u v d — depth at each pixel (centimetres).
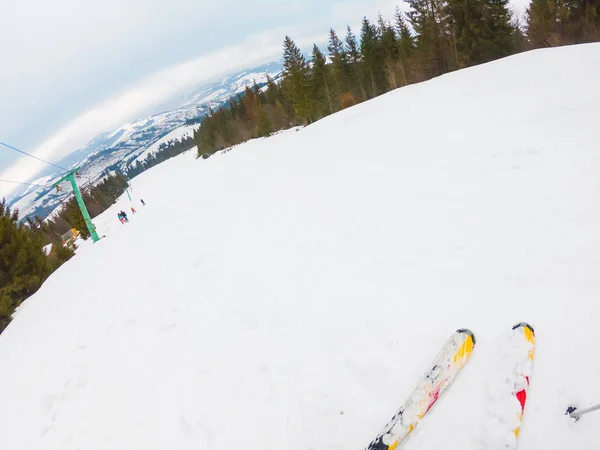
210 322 523
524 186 571
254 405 375
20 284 1041
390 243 560
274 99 7125
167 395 420
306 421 343
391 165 864
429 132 994
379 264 520
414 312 411
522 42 3406
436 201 628
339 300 477
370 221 646
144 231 1070
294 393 373
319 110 4447
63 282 925
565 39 2842
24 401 498
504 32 2845
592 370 280
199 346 483
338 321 443
